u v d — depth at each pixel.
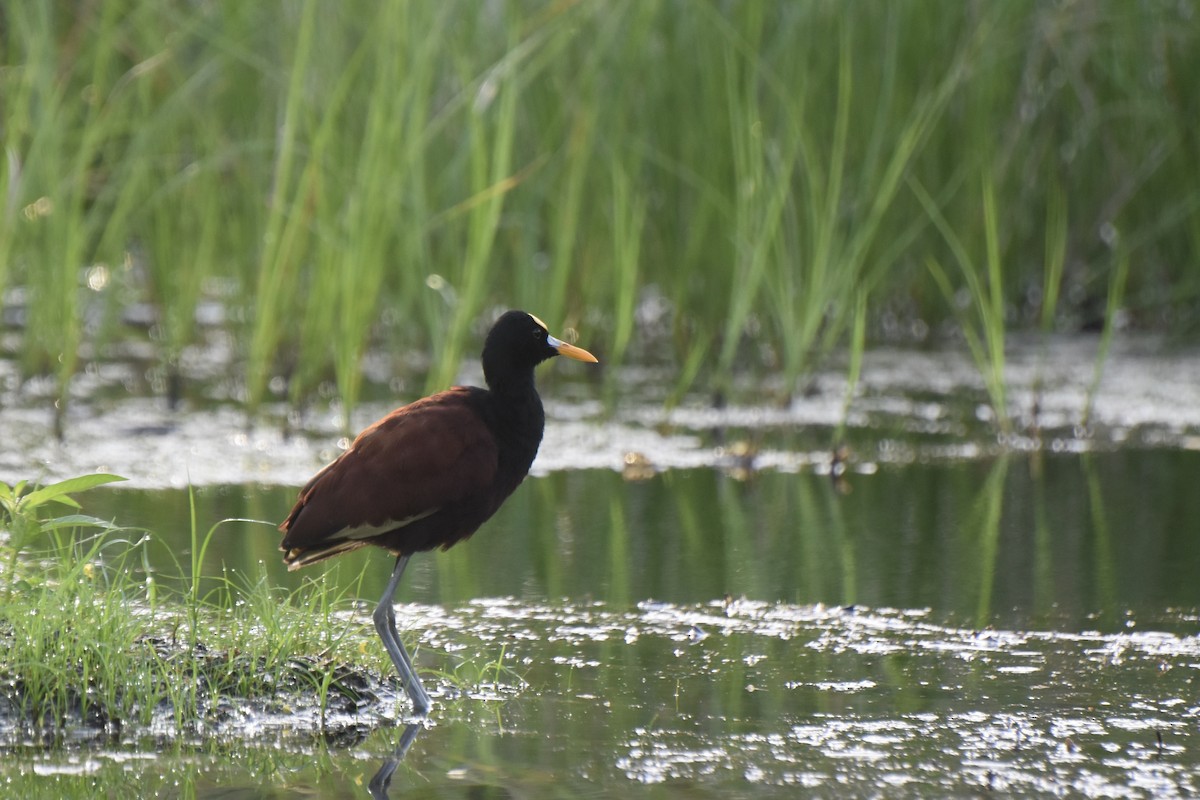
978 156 17.50
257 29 16.25
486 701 7.53
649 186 17.39
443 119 14.32
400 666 7.59
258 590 8.26
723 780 6.44
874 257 17.83
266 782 6.46
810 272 15.97
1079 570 9.89
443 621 8.89
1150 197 18.59
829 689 7.67
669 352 18.94
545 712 7.36
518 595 9.45
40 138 14.27
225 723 7.20
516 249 17.02
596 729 7.11
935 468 13.12
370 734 7.08
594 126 15.61
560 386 16.78
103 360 17.53
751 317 17.19
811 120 16.84
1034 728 7.08
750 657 8.20
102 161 18.05
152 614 7.90
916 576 9.81
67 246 14.25
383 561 10.27
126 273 18.56
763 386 16.62
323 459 12.93
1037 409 14.84
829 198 15.37
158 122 15.59
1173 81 18.16
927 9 17.30
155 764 6.68
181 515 10.97
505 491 8.32
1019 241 18.78
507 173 15.97
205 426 14.13
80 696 7.27
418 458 7.84
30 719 7.15
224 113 16.92
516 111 16.47
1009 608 9.09
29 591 7.95
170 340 16.12
